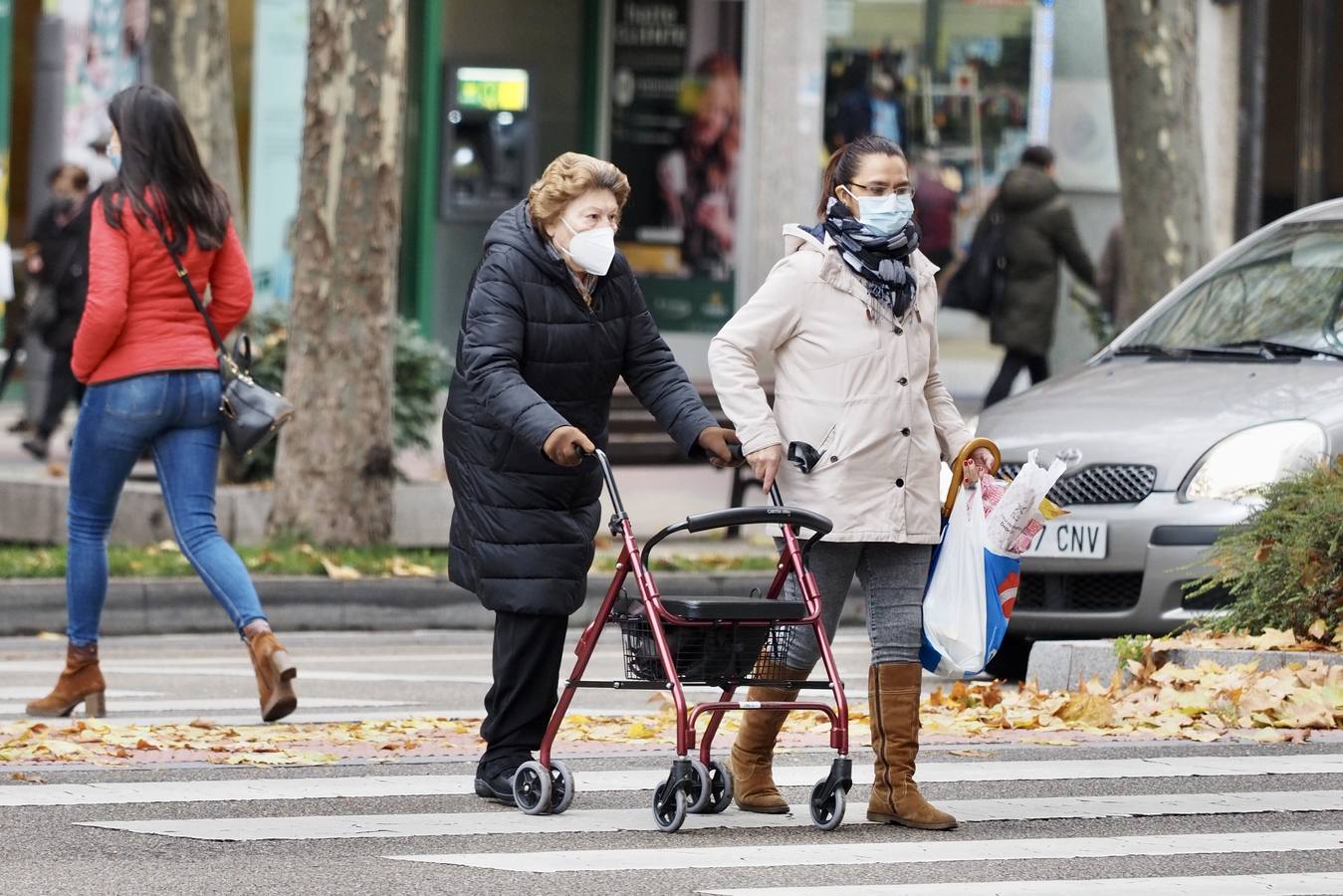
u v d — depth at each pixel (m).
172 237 27.20
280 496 44.78
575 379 20.84
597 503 21.31
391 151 44.84
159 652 37.00
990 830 20.45
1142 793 22.38
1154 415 31.72
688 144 75.31
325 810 21.20
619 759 24.34
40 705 28.09
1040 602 31.91
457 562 21.20
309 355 44.66
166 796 21.89
